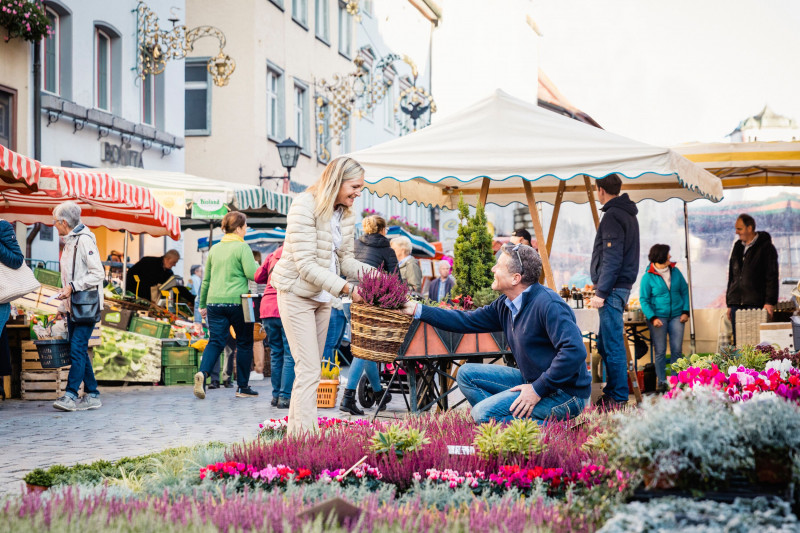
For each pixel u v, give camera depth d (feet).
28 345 36.81
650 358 41.37
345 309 33.53
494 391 21.48
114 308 44.27
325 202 20.84
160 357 43.55
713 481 10.58
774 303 41.96
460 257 27.96
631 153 28.04
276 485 13.61
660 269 38.47
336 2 119.14
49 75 61.87
